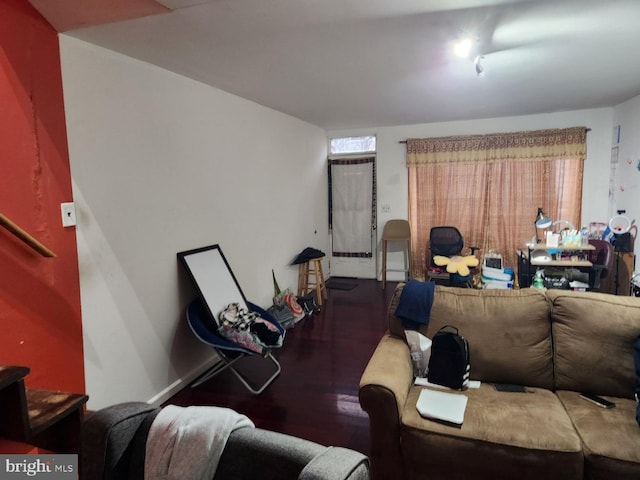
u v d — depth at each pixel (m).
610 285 4.61
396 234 5.94
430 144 5.71
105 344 2.35
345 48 2.49
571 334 2.10
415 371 2.28
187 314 2.92
